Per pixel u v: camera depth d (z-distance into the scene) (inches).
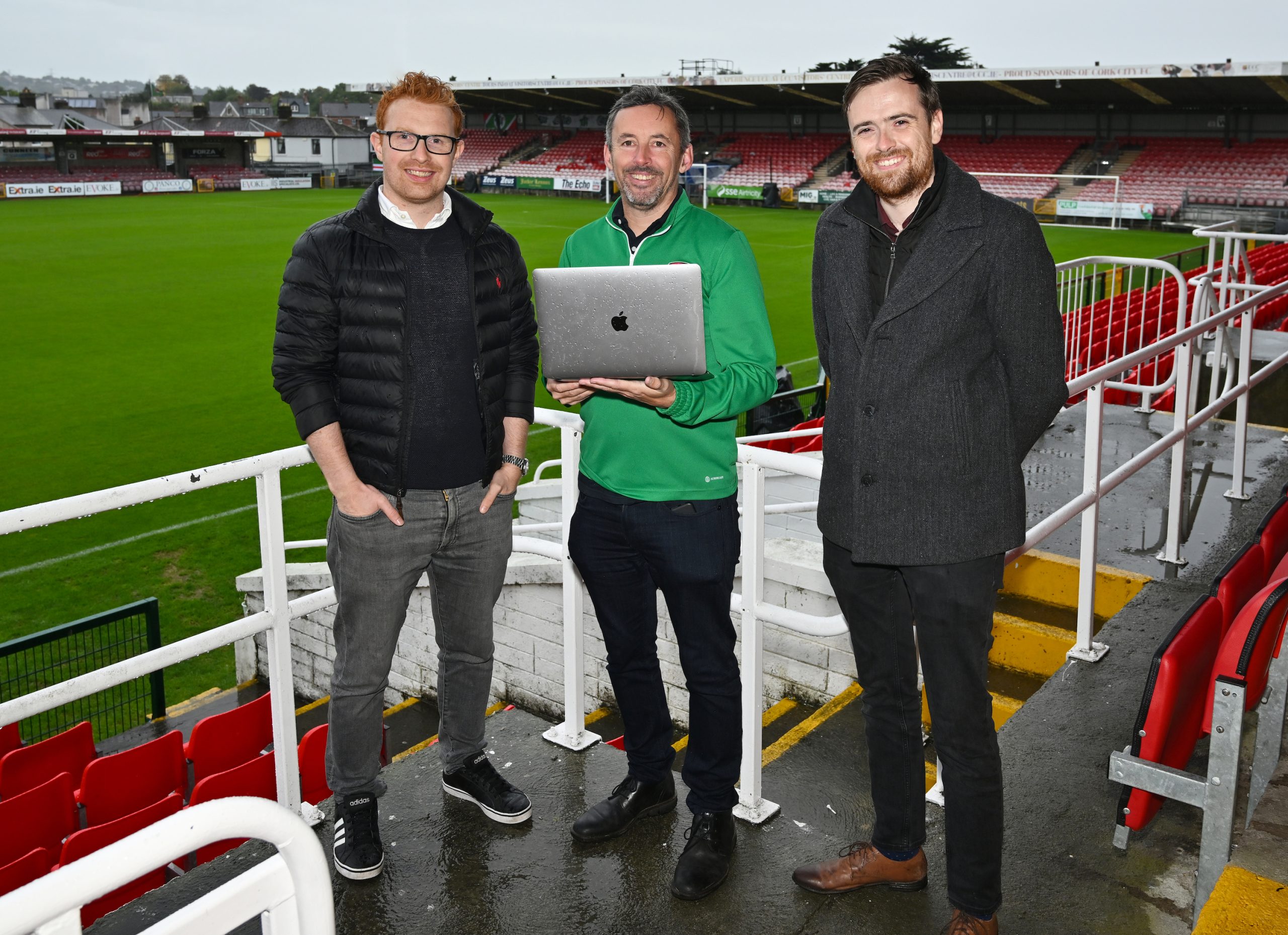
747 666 91.3
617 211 90.6
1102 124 1545.3
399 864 87.6
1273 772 85.0
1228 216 1220.5
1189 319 305.3
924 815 83.6
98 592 278.2
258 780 136.9
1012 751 106.7
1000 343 72.2
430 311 83.0
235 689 248.2
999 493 73.6
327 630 239.1
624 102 84.8
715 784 86.8
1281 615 94.9
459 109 82.0
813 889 83.5
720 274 85.7
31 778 157.9
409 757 104.7
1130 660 125.4
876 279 76.0
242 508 338.0
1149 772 80.6
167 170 2240.4
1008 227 70.4
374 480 83.8
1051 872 88.0
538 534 257.6
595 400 89.0
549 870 86.9
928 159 70.7
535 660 213.2
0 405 472.1
